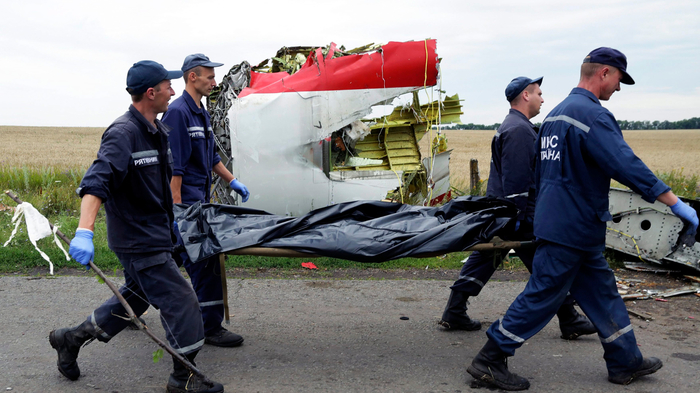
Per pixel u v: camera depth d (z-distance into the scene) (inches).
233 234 143.3
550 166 129.2
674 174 560.7
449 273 244.4
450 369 142.3
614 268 249.1
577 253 126.7
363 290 215.2
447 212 157.9
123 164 113.0
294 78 305.6
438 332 170.2
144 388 128.3
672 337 164.1
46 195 399.5
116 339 160.9
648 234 242.4
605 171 121.7
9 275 226.5
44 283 214.5
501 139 161.5
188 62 165.6
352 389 129.3
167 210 125.6
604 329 131.3
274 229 142.1
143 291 123.5
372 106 303.9
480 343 161.5
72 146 1793.8
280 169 303.6
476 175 372.5
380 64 300.4
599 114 122.4
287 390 128.3
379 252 135.6
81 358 145.9
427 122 339.9
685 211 116.2
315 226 150.6
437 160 328.2
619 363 131.0
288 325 174.7
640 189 118.2
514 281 227.6
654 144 2496.3
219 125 315.0
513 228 151.3
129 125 116.0
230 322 176.9
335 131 313.7
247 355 150.3
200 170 171.3
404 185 323.3
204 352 152.4
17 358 144.1
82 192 109.6
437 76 305.6
